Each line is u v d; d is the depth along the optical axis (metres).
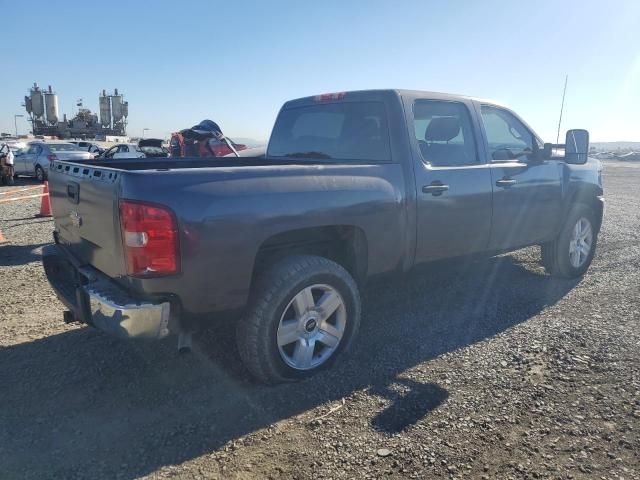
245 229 3.04
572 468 2.54
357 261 3.80
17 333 4.32
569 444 2.72
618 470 2.52
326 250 3.87
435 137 4.30
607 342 3.97
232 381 3.49
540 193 5.07
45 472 2.58
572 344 3.95
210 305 3.03
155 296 2.86
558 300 5.05
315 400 3.22
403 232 3.92
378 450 2.70
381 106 4.13
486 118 4.85
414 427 2.90
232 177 3.07
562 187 5.32
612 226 9.45
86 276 3.33
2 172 19.11
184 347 3.06
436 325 4.43
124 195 2.77
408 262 4.06
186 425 2.97
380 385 3.39
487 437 2.79
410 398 3.22
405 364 3.69
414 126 4.10
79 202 3.46
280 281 3.24
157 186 2.80
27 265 6.64
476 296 5.20
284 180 3.26
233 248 3.01
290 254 3.63
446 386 3.36
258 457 2.68
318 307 3.48
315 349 3.63
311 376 3.51
